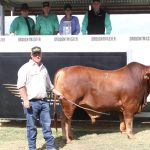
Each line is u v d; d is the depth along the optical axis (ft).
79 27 39.42
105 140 31.96
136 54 34.96
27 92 27.48
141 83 32.55
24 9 39.73
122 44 34.83
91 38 34.88
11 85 35.50
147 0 41.50
